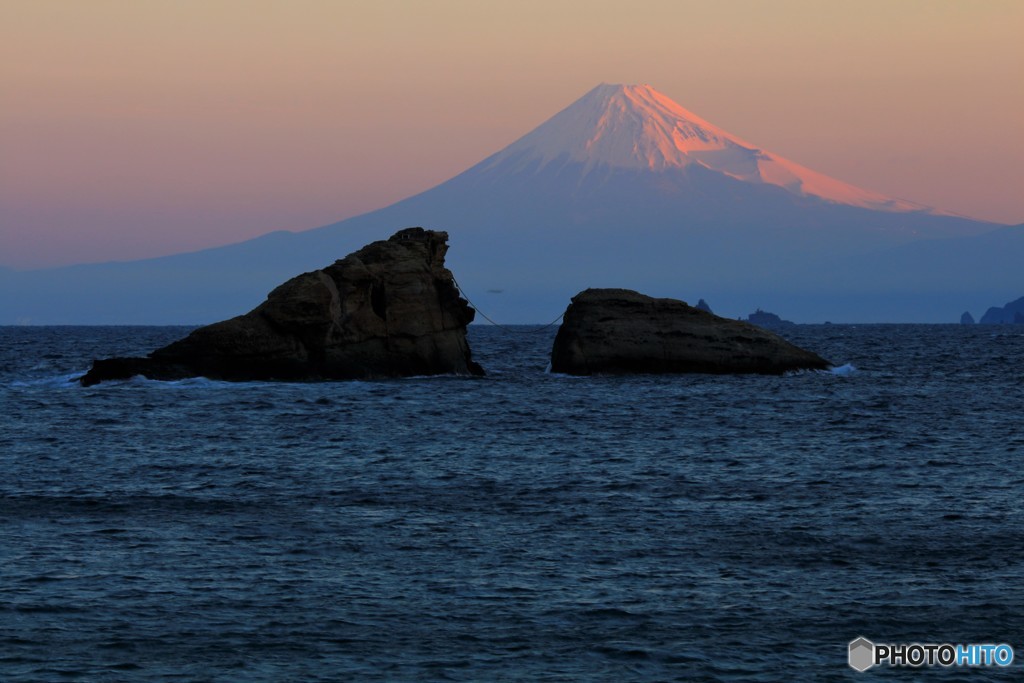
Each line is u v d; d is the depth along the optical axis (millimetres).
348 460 136625
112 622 70812
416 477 124000
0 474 123062
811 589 78562
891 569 83562
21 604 73688
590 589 78375
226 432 161750
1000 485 118062
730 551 88812
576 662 65438
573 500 110125
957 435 161375
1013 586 79188
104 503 106438
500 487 117562
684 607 74562
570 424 175250
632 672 64062
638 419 182250
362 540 92000
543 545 90625
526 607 74500
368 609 73875
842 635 69688
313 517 101125
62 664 64250
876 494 113000
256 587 78250
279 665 64562
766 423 176625
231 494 112375
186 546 89250
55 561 83938
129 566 83000
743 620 72125
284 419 178000
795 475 125250
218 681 62344
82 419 175875
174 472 125938
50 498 108625
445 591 77812
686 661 65562
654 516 102188
